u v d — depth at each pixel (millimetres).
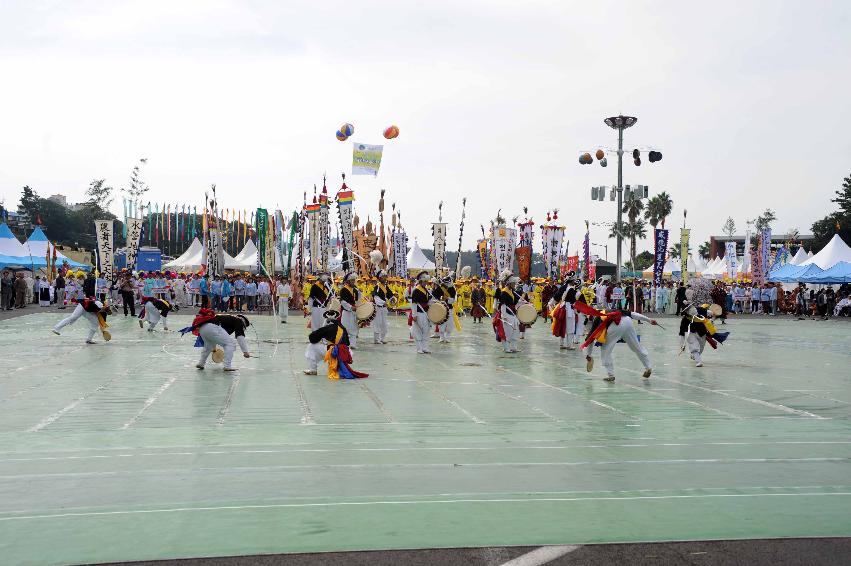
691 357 15883
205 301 13891
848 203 79312
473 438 7984
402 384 12383
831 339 24328
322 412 9617
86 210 111500
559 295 19250
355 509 5324
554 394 11367
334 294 19781
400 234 38531
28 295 44938
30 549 4488
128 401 10383
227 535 4754
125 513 5211
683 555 4434
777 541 4680
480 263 40969
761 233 48406
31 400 10430
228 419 9062
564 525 4980
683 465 6754
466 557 4391
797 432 8391
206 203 36594
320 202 33625
